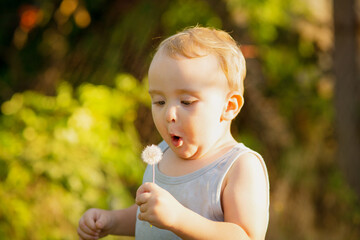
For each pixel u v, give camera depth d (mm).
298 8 8039
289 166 7082
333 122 7625
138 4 7137
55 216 4660
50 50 7430
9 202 4547
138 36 6812
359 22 7477
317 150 7453
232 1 6805
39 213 4617
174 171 2461
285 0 7836
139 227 2570
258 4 7152
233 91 2443
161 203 2107
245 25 6902
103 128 5449
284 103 7457
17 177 4695
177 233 2148
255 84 6984
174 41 2412
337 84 7453
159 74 2359
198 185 2336
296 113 7590
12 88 7543
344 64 7371
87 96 5676
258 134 7066
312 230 6973
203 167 2367
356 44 7445
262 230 2268
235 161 2332
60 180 4797
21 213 4539
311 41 8039
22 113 5336
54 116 5469
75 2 7348
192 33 2473
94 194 4918
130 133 5969
